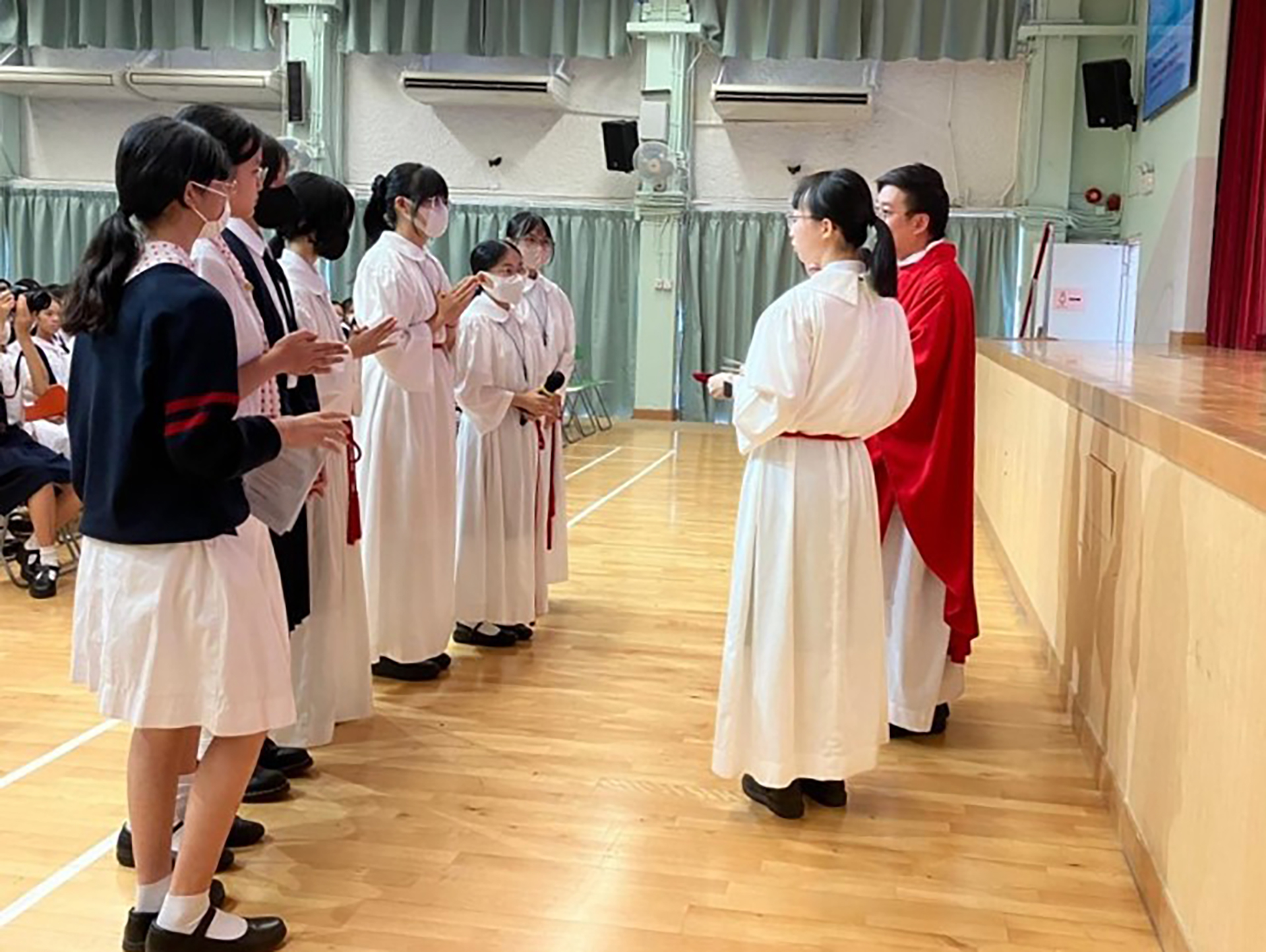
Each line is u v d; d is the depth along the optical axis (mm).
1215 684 1914
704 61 10508
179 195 1840
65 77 10570
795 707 2617
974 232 10133
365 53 10641
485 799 2713
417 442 3355
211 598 1877
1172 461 2240
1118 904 2301
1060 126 9719
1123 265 8594
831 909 2250
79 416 1891
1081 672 3172
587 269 10812
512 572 3816
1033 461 4301
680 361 10844
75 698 3320
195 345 1766
